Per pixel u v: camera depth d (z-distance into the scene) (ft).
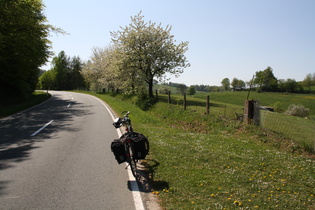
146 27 99.81
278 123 41.24
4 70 86.79
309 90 306.55
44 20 88.74
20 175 18.25
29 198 14.46
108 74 145.69
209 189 15.21
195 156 22.70
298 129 37.19
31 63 92.94
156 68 96.32
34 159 22.35
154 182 16.57
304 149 26.61
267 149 26.48
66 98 123.54
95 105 84.38
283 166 20.12
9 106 74.02
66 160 22.04
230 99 229.25
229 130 38.01
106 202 13.94
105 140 30.50
